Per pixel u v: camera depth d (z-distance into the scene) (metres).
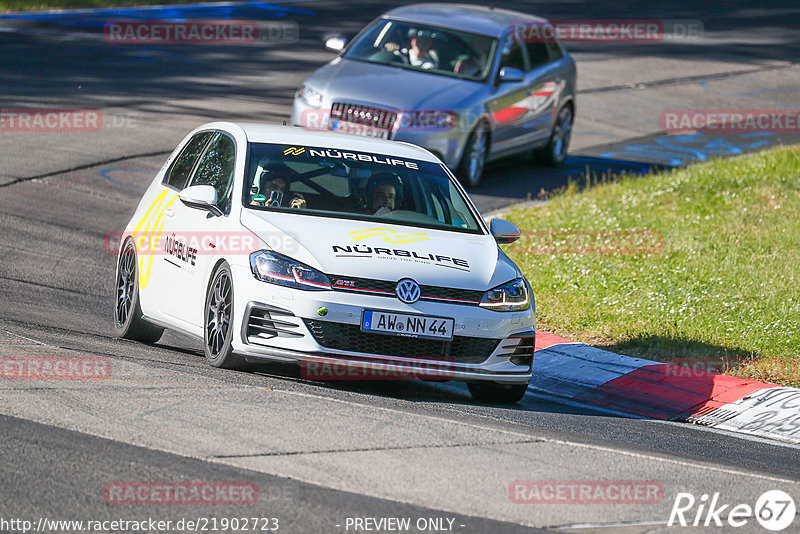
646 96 90.06
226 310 28.16
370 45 60.91
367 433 22.48
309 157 31.22
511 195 58.72
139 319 32.97
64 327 33.12
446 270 28.11
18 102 67.19
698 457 24.67
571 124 68.94
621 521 18.70
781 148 66.31
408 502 18.67
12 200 48.94
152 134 62.56
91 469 18.91
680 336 37.31
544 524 18.22
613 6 139.12
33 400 22.47
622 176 61.66
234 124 33.09
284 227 28.20
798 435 29.48
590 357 35.34
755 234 48.88
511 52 62.38
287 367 29.97
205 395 24.19
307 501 18.25
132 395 23.56
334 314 26.77
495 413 27.23
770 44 119.81
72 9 103.50
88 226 47.19
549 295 41.81
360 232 28.67
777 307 39.81
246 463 19.88
